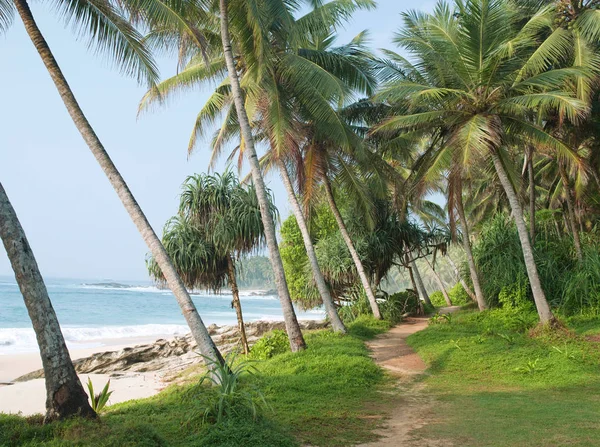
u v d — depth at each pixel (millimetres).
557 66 17969
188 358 19734
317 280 18156
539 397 9391
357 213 24734
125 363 19234
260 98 15797
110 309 54719
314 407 8648
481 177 31094
